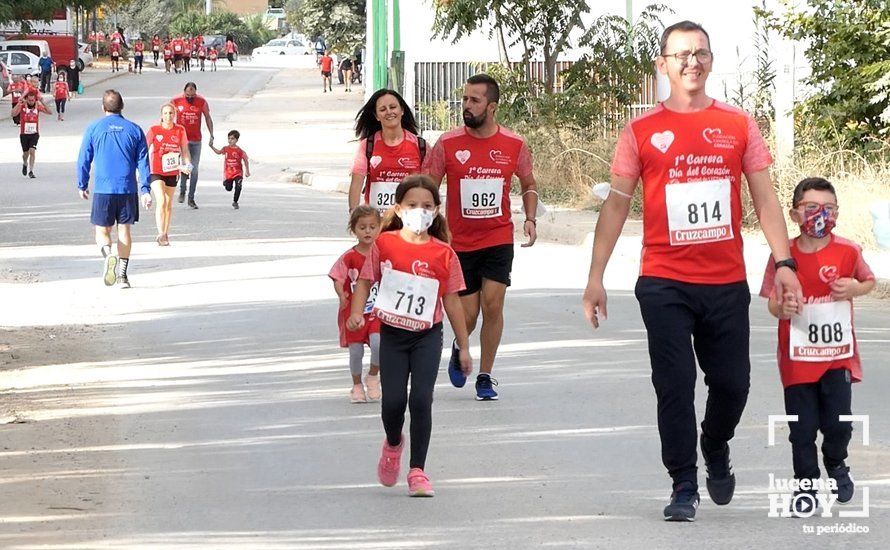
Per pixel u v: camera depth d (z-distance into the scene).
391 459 8.82
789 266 7.70
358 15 77.56
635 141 7.73
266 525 8.04
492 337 11.49
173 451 9.91
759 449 9.77
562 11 33.53
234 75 93.81
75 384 12.32
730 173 7.67
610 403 11.30
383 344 8.81
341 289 11.36
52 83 78.88
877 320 15.66
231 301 16.77
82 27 125.94
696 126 7.66
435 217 8.90
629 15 38.84
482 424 10.66
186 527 8.00
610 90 33.62
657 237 7.74
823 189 7.93
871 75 24.09
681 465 7.93
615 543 7.61
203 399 11.64
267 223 25.23
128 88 78.00
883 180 22.16
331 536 7.80
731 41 35.00
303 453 9.84
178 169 22.05
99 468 9.41
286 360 13.29
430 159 11.62
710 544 7.57
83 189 18.12
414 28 45.06
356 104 67.00
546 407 11.20
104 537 7.79
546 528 7.93
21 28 79.69
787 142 23.91
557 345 13.89
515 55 44.03
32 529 7.95
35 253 21.31
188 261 20.33
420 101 45.06
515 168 11.67
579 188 28.14
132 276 18.97
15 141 46.41
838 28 24.06
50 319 15.82
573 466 9.39
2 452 9.87
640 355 13.34
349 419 10.91
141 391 11.98
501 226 11.47
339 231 24.20
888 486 8.77
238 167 27.66
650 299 7.73
